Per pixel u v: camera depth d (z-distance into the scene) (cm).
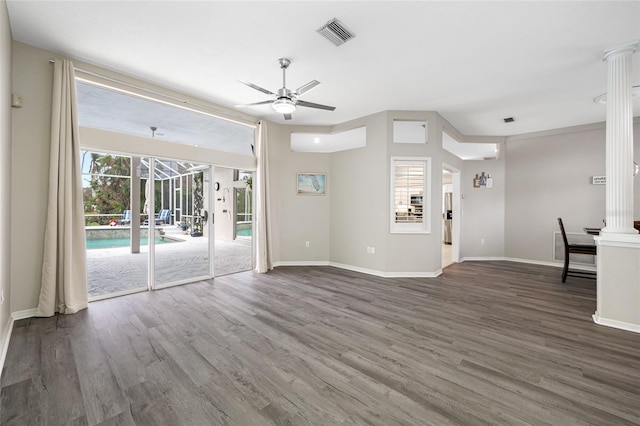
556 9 243
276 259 580
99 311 330
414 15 254
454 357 233
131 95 384
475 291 419
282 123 575
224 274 511
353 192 549
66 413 168
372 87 405
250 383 197
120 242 614
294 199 585
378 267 510
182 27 274
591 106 474
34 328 282
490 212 674
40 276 314
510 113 512
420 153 501
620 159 300
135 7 247
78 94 398
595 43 293
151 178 414
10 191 290
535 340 264
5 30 243
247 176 803
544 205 622
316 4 241
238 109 498
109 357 229
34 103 308
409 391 190
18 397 181
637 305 286
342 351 242
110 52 320
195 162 457
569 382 200
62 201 318
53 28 277
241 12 252
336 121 561
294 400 180
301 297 387
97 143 353
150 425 159
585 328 291
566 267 471
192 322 300
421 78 377
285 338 265
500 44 297
